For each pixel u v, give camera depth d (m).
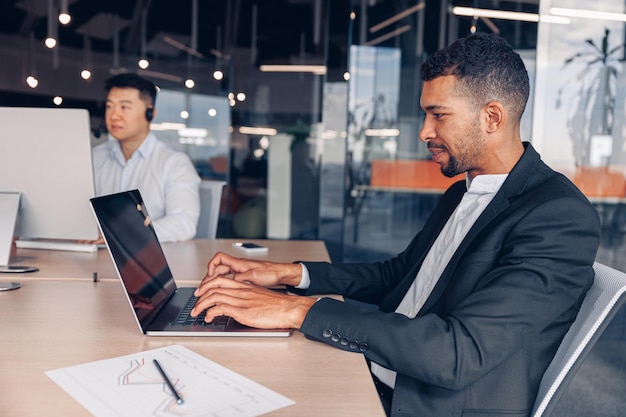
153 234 1.58
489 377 1.13
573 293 1.12
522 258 1.12
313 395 0.93
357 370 1.04
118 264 1.21
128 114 2.83
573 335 1.15
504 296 1.08
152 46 5.71
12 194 1.80
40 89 5.68
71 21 5.64
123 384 0.94
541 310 1.08
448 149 1.28
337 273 1.62
